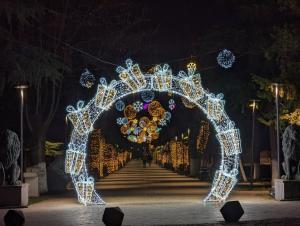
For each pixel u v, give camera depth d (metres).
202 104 30.22
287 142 29.59
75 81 42.03
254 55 37.88
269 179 49.47
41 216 23.52
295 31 32.16
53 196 35.38
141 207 27.03
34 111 41.56
